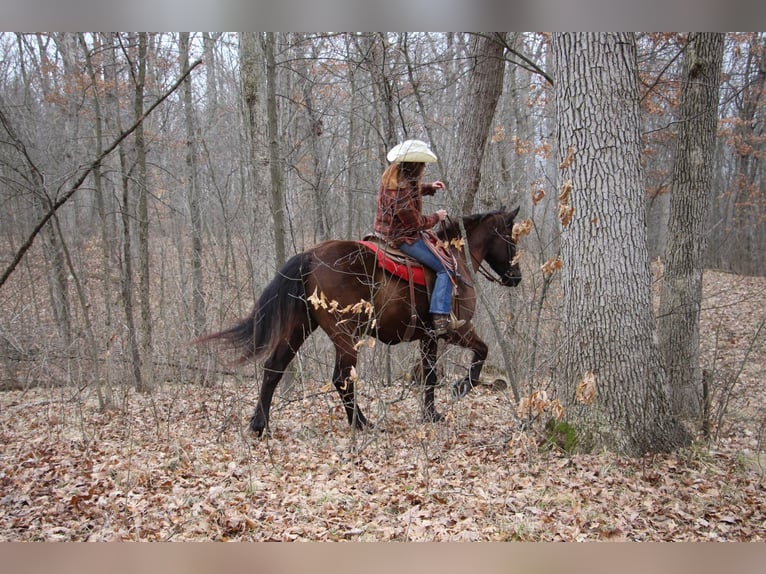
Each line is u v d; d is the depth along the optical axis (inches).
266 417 235.1
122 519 162.9
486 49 326.3
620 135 200.8
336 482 188.2
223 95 643.5
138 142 334.0
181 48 469.7
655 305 434.0
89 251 550.3
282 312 229.8
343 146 560.7
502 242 278.8
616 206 202.2
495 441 226.4
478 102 332.2
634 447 203.9
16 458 215.8
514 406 212.7
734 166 805.2
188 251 548.1
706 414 235.5
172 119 550.0
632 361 205.0
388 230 236.4
